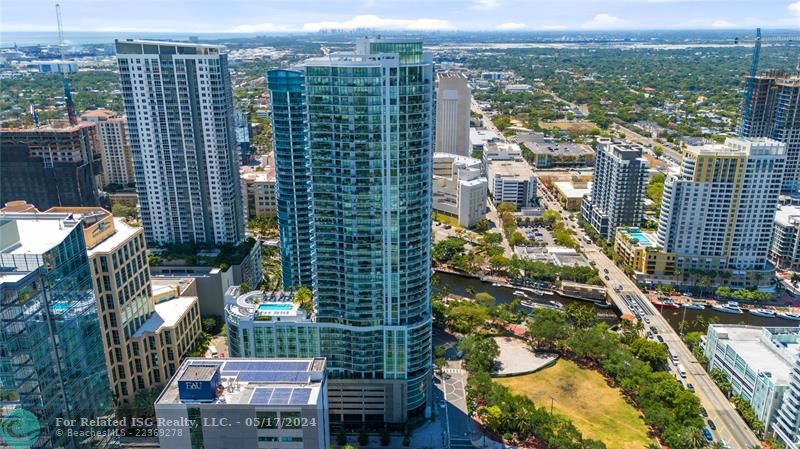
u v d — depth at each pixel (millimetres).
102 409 163000
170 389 153375
